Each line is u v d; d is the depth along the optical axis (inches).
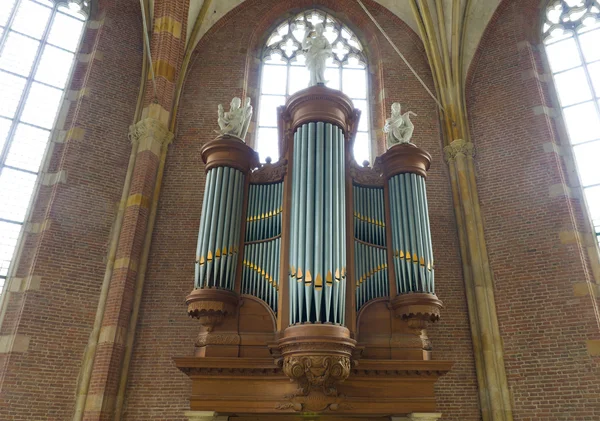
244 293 410.3
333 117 444.5
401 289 413.7
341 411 372.5
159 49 637.9
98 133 597.3
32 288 496.7
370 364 381.1
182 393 506.3
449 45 673.6
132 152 597.6
